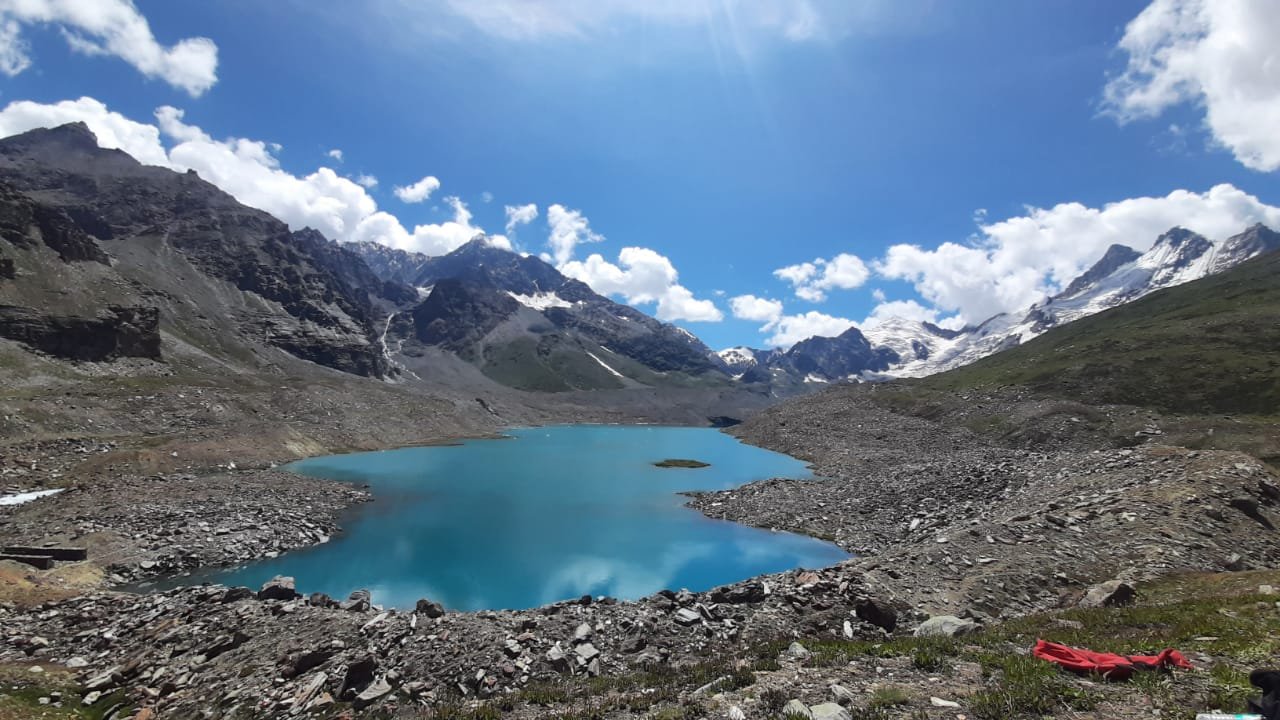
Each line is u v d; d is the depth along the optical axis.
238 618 26.41
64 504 51.22
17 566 35.53
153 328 163.12
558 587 42.25
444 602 39.16
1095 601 24.31
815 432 147.50
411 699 19.75
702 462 121.19
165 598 30.25
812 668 16.03
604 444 168.12
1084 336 197.88
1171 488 39.31
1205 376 111.69
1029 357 194.50
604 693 18.41
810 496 68.94
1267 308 144.50
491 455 129.75
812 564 47.62
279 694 19.86
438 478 92.06
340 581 42.38
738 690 15.01
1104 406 110.69
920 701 12.51
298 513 57.84
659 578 44.41
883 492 63.91
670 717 13.53
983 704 11.75
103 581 38.41
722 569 46.53
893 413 149.75
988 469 60.91
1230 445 74.19
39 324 135.75
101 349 144.75
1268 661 13.01
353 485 79.06
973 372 187.25
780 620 26.67
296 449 108.31
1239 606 18.78
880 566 31.39
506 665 21.64
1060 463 56.56
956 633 20.72
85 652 24.78
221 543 46.31
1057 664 13.88
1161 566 29.98
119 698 20.70
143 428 101.88
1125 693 11.86
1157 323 169.00
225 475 75.75
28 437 82.25
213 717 18.97
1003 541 34.38
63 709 19.75
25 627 27.08
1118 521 35.91
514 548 51.62
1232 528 34.53
